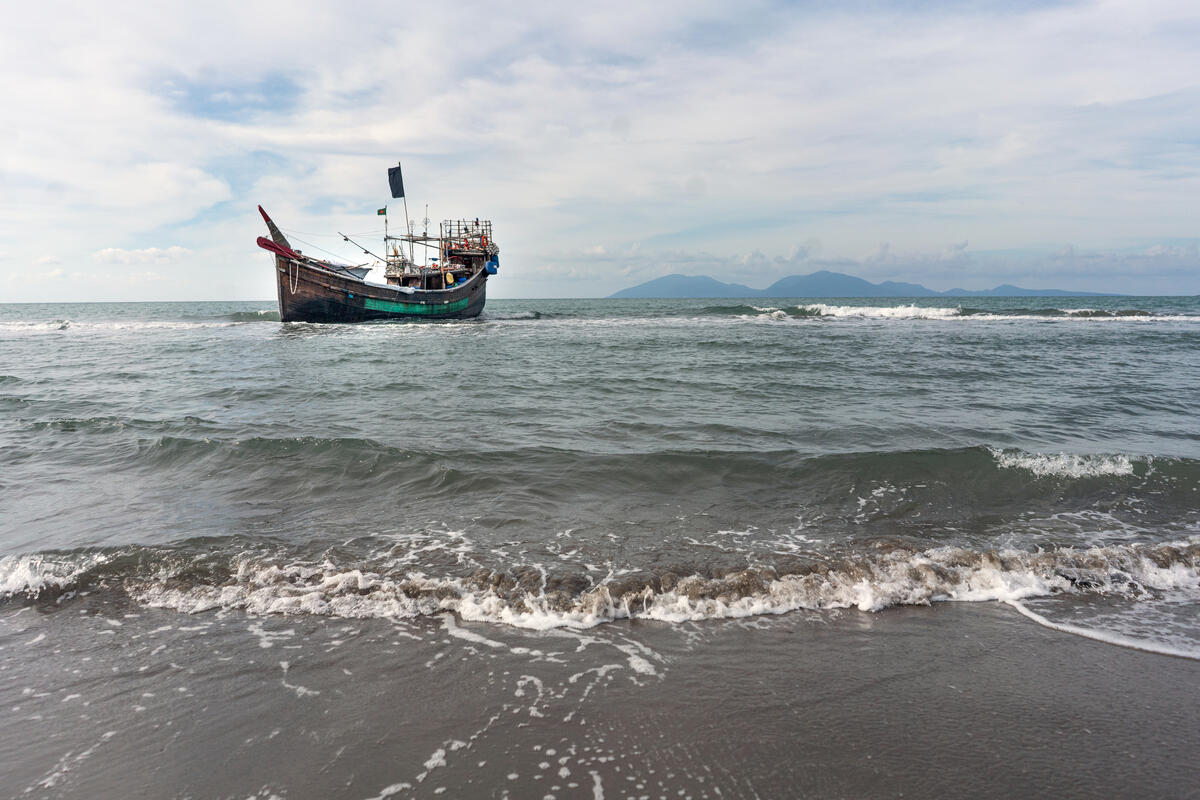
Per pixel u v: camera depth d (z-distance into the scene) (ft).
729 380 63.16
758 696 14.43
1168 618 18.34
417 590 19.30
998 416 44.62
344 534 23.90
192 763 12.32
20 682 15.12
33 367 78.48
